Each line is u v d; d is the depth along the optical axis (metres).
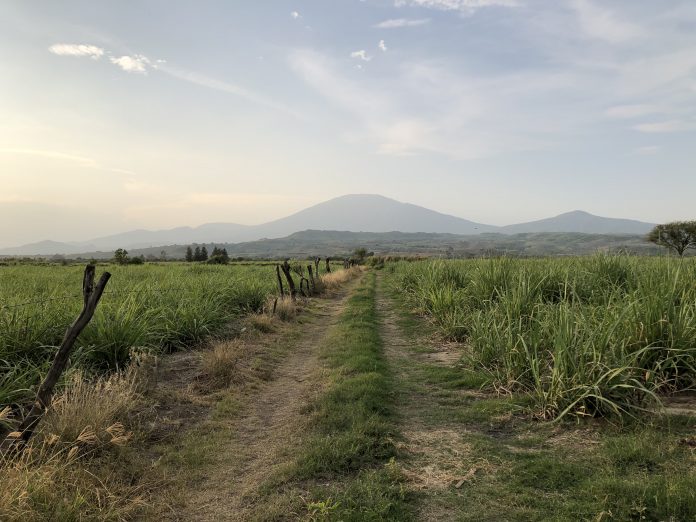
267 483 3.93
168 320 8.98
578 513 3.18
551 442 4.57
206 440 4.98
